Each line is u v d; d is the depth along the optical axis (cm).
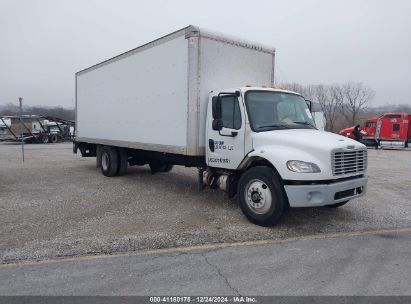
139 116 971
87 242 565
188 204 818
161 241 573
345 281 432
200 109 775
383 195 958
